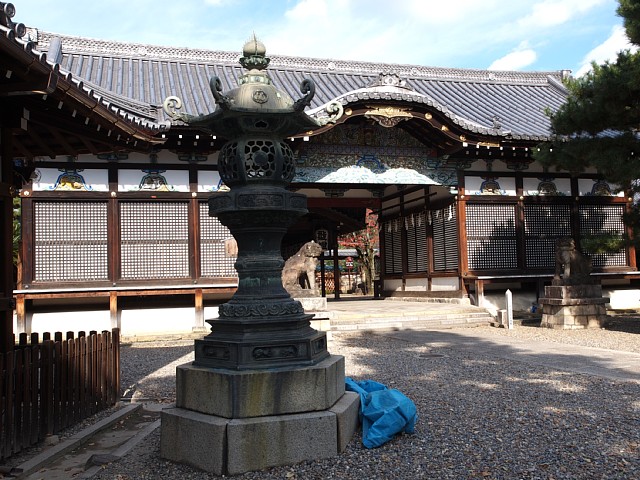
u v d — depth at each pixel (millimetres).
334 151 18734
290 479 4664
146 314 16094
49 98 6602
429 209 21703
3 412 5316
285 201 5535
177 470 4973
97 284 15398
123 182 15836
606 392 7562
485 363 10297
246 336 5309
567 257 15867
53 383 6207
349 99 16406
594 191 20562
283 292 5750
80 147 8883
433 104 17062
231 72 22547
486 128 17688
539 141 18219
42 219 15242
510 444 5410
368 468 4852
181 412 5270
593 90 13766
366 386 6602
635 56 12758
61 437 6160
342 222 28266
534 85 26344
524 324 17312
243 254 5773
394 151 19203
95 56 20984
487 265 19516
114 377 7766
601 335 14023
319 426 5094
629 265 20578
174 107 5867
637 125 13992
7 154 6953
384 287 26625
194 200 16250
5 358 5375
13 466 5199
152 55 22016
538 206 20094
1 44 4773
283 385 5129
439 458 5066
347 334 15938
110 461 5289
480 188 19688
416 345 13227
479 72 25969
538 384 8219
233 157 5660
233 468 4793
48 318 15422
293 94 20641
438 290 21219
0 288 6797
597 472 4637
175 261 16062
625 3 12672
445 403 7172
